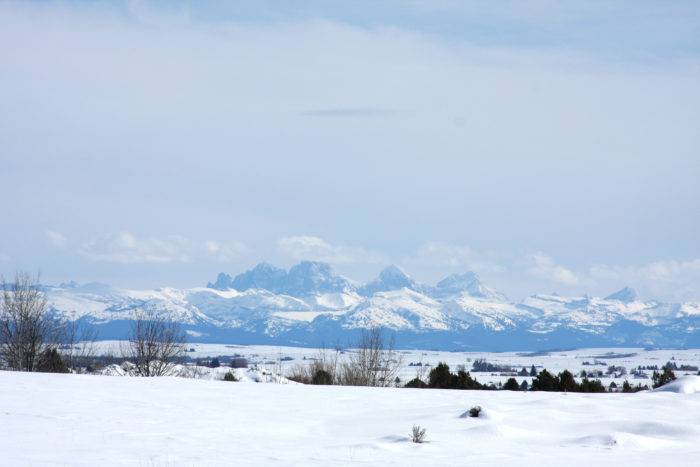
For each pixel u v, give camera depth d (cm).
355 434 4481
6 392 5719
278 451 3772
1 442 3831
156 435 4153
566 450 3950
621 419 5138
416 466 3338
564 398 6425
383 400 6228
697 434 4475
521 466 3359
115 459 3438
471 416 5134
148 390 6262
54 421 4522
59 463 3309
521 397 6594
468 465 3394
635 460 3559
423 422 4919
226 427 4559
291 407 5625
